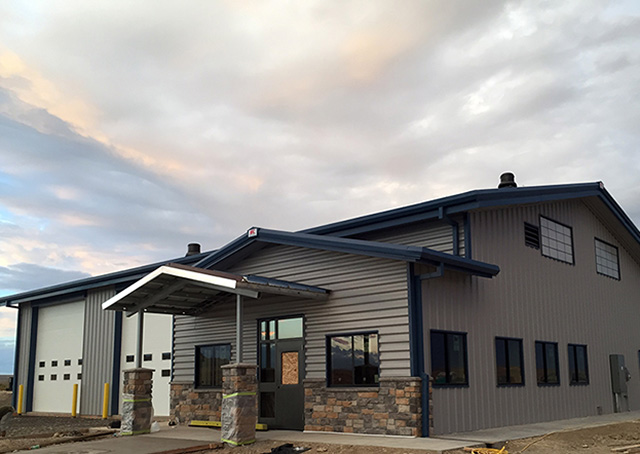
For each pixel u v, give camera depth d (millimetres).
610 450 11398
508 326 14625
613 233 21188
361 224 14539
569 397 16609
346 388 12719
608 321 19672
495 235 14695
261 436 12562
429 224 14023
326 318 13453
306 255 14242
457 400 12453
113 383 21594
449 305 12828
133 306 14508
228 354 15484
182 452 11117
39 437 14562
